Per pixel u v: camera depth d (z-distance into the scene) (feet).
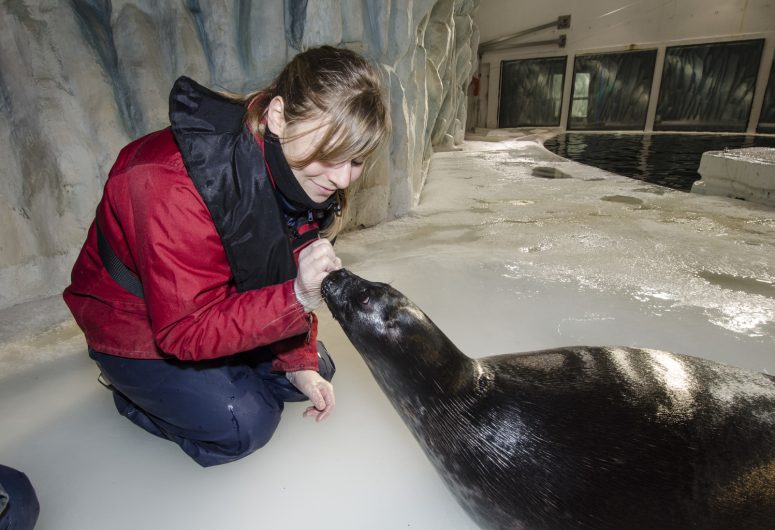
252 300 4.31
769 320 9.06
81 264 5.28
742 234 14.08
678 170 27.20
